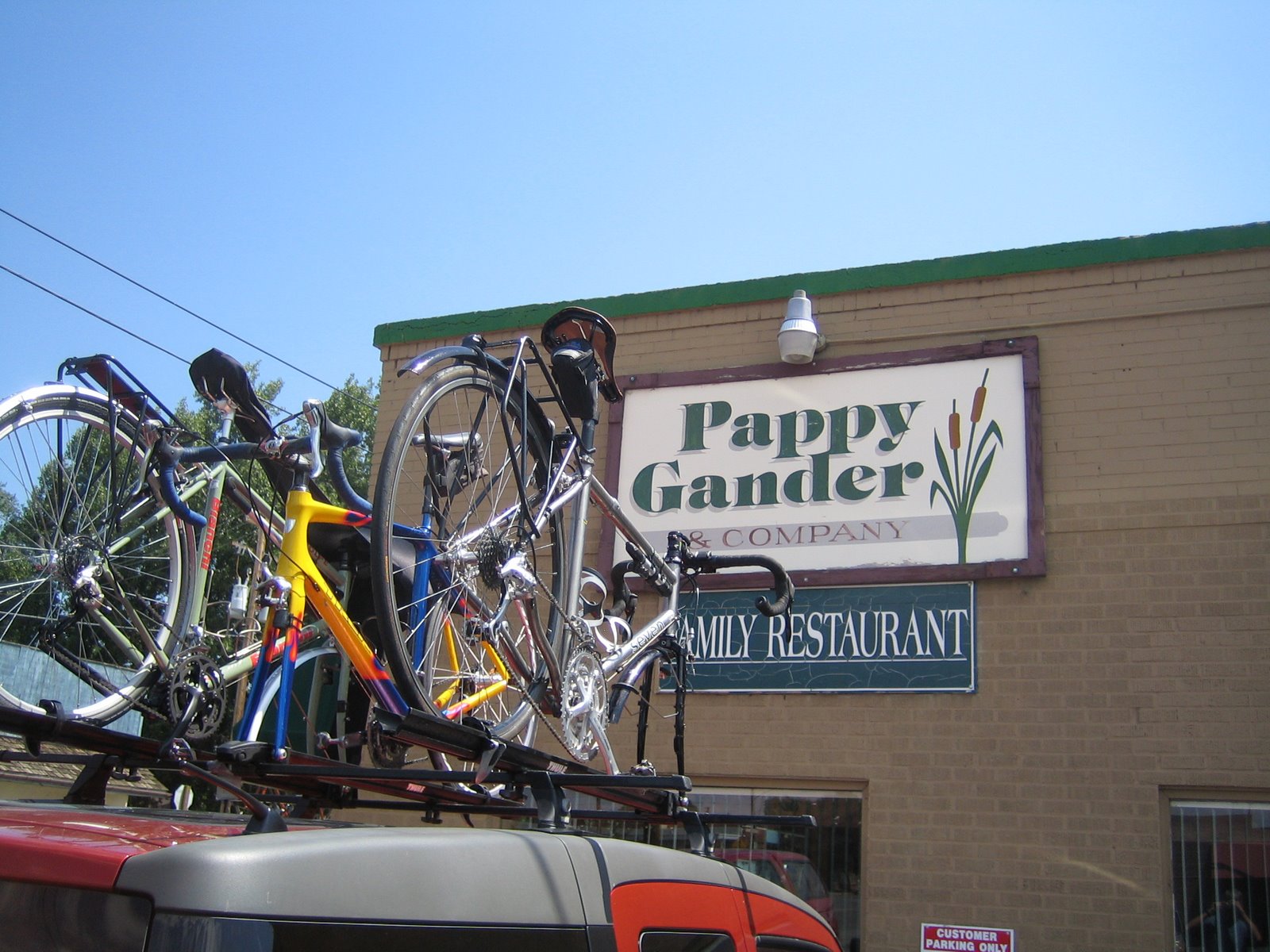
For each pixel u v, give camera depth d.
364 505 3.93
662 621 5.16
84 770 2.93
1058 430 8.45
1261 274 8.30
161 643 3.80
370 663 3.55
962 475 8.53
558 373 4.45
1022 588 8.23
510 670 4.11
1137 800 7.62
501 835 2.39
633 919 2.61
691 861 2.97
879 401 8.88
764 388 9.22
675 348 9.67
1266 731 7.51
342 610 3.59
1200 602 7.84
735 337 9.53
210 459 3.85
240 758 2.90
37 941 1.85
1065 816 7.73
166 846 1.96
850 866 8.16
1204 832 7.55
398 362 10.48
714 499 9.10
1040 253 8.77
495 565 3.83
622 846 2.71
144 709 3.57
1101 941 7.46
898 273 9.09
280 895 1.88
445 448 4.00
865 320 9.15
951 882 7.82
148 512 4.02
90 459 3.82
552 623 4.17
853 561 8.62
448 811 3.71
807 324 8.93
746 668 8.64
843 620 8.54
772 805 8.43
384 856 2.08
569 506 4.66
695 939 2.83
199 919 1.78
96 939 1.81
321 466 3.80
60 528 3.67
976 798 7.93
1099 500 8.22
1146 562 8.01
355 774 2.92
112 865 1.85
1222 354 8.23
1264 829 7.44
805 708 8.45
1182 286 8.44
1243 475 7.97
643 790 3.71
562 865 2.46
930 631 8.33
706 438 9.27
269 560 4.08
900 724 8.22
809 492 8.88
